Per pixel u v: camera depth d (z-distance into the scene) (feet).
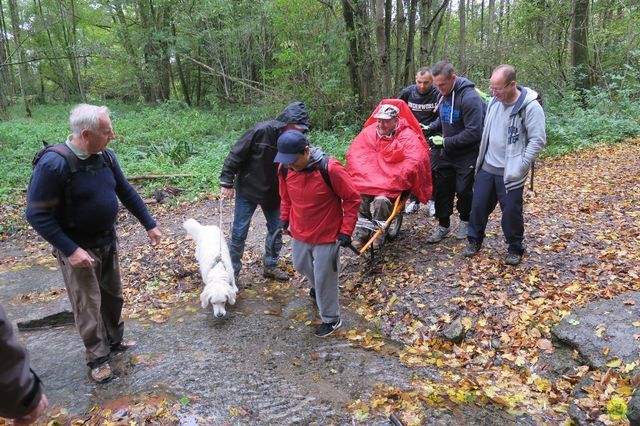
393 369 11.76
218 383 11.21
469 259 16.39
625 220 18.63
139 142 47.70
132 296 16.75
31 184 9.56
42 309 16.14
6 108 77.05
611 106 42.60
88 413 10.24
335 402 10.50
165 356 12.46
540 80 48.78
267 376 11.51
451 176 17.51
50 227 9.59
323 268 12.59
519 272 14.99
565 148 35.53
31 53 90.07
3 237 25.68
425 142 17.30
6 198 30.91
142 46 75.41
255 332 13.69
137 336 13.65
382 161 16.55
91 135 9.71
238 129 52.16
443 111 17.06
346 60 44.45
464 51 54.34
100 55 76.13
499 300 13.80
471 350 12.41
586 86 48.80
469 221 16.33
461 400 10.38
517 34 51.57
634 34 50.29
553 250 16.12
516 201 14.65
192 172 33.86
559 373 11.09
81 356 12.66
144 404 10.45
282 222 13.30
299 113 15.01
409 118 17.21
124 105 88.07
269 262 16.87
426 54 41.88
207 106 84.64
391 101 17.04
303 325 14.12
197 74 91.40
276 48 59.06
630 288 13.20
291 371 11.75
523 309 13.24
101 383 11.26
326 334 13.47
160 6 73.92
